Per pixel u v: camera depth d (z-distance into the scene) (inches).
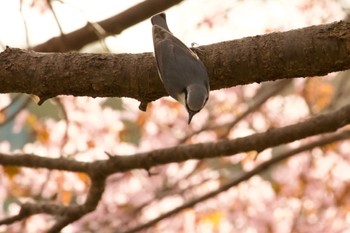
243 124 586.9
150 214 579.5
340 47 265.6
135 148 576.4
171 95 276.5
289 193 584.1
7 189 540.4
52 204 424.2
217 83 281.9
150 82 280.5
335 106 590.9
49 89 285.4
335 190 579.2
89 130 539.8
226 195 582.6
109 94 285.0
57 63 283.0
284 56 270.4
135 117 562.3
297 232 583.5
